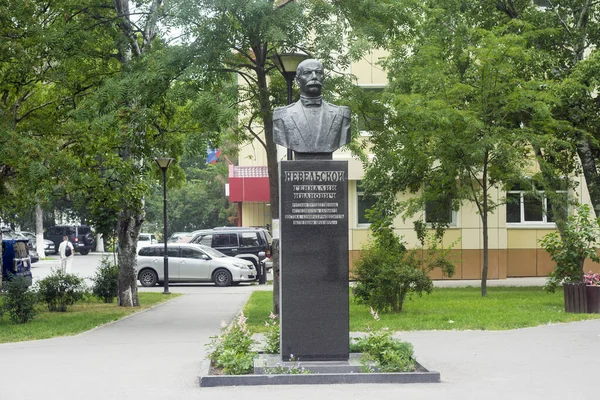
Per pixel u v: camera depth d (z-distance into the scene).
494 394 8.95
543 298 22.44
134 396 9.05
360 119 18.88
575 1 25.61
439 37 24.25
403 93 23.47
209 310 21.14
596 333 14.31
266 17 16.55
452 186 24.95
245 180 45.28
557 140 23.00
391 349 10.42
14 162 17.73
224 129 18.70
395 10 17.80
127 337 15.08
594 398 8.71
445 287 28.42
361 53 16.62
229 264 32.78
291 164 10.62
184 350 13.05
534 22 25.50
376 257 18.70
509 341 13.41
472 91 23.23
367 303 18.78
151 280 33.16
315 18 17.08
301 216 10.60
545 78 25.36
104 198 20.12
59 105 21.73
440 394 8.97
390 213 26.22
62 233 66.00
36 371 10.92
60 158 17.98
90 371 10.88
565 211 24.78
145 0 21.81
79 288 22.20
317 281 10.56
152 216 81.19
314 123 10.88
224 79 18.14
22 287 18.17
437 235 25.81
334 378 9.72
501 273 33.38
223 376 9.67
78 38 19.67
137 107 17.64
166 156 26.81
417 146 23.58
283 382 9.70
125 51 21.48
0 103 19.41
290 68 16.84
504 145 22.70
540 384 9.54
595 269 32.78
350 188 33.00
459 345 12.98
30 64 18.92
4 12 18.42
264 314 19.14
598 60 22.25
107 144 20.38
